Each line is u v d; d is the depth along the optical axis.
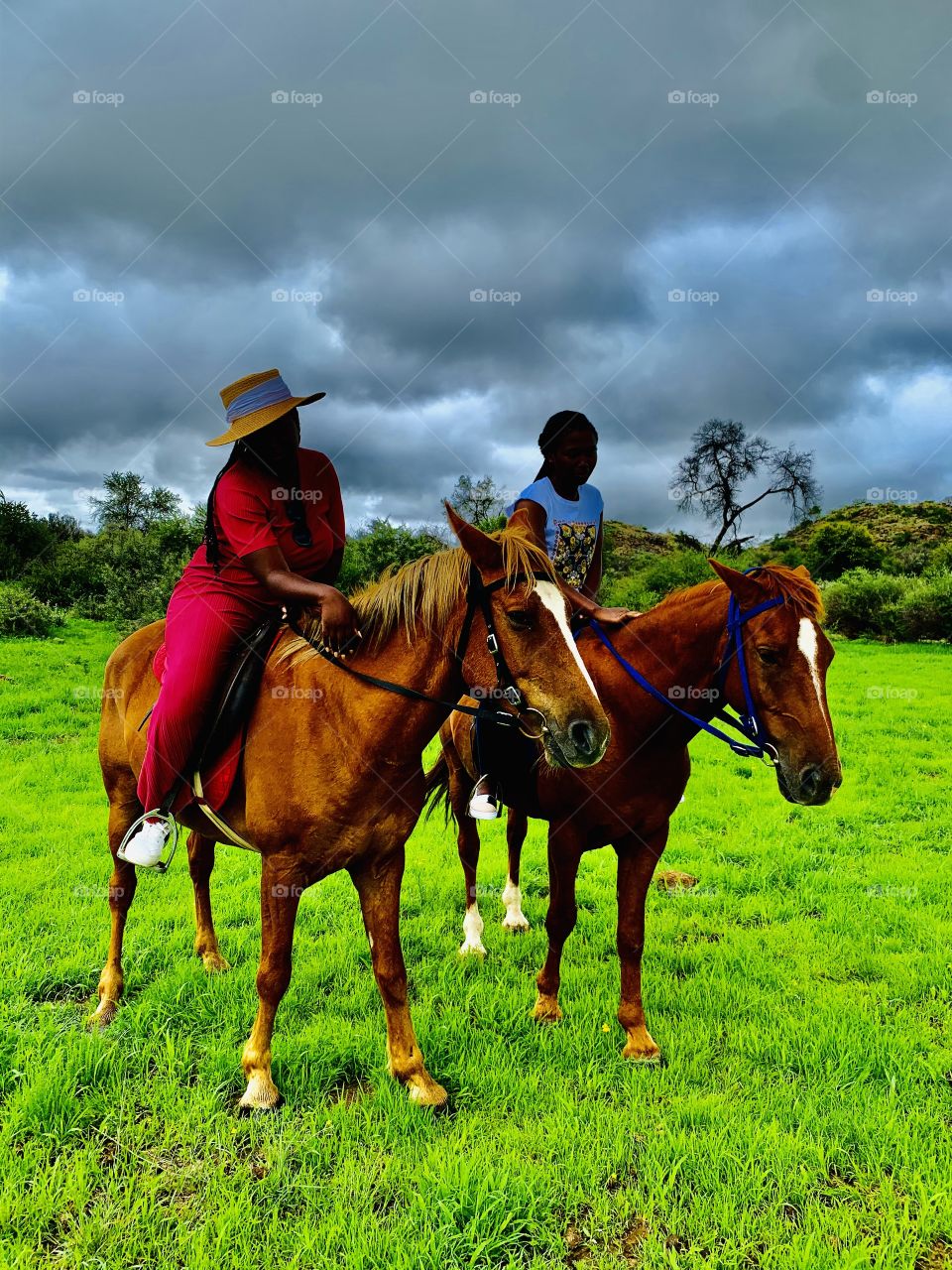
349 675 3.11
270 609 3.52
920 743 10.80
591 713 2.69
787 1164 2.91
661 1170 2.84
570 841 3.77
